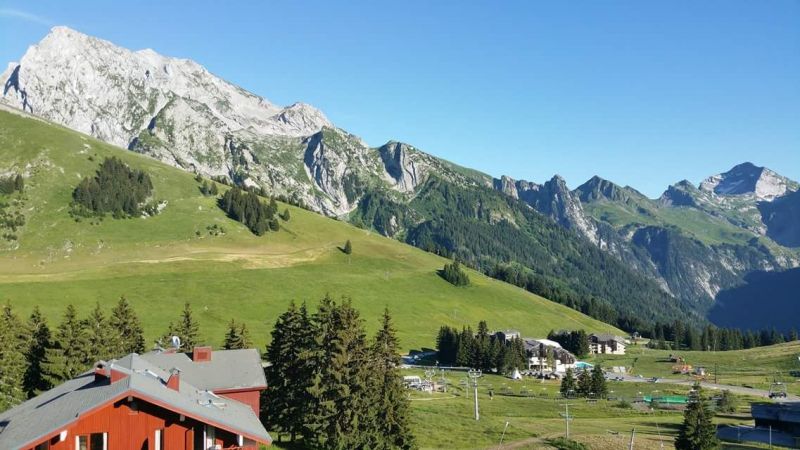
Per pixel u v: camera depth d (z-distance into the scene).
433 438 89.44
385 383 71.38
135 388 35.97
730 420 120.00
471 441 88.81
